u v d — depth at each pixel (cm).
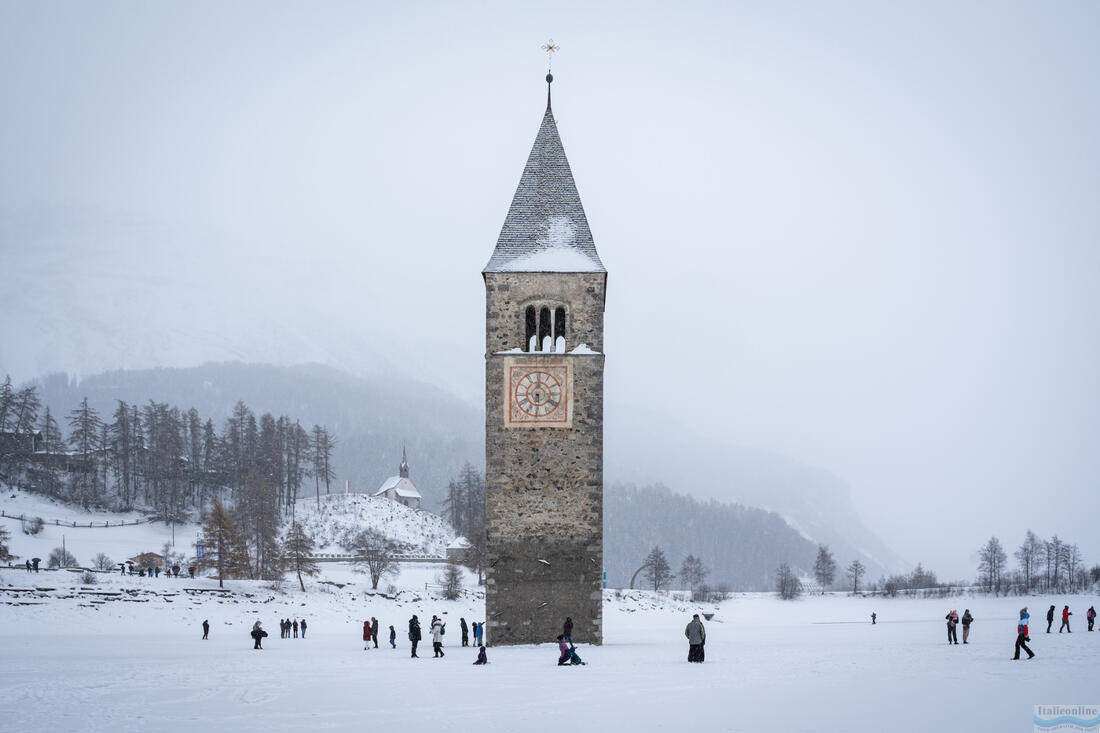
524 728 3006
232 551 12825
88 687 4212
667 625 11906
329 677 4547
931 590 17800
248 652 6531
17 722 3241
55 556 13212
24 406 19388
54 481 18000
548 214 6725
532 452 6372
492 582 6262
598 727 2989
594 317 6500
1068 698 3444
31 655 6262
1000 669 4403
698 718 3105
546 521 6319
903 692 3625
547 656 5569
